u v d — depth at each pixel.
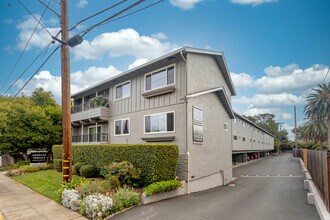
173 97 14.66
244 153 37.78
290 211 8.34
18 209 8.46
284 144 87.69
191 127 14.13
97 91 21.95
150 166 10.90
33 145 23.83
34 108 24.62
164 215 7.75
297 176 20.45
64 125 9.60
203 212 8.18
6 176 16.94
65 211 8.21
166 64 15.29
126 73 17.45
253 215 7.88
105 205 7.63
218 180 17.44
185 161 13.26
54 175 15.08
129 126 17.61
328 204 7.00
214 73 18.08
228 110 20.52
